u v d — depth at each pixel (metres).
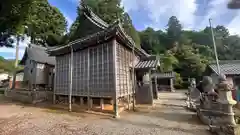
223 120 4.69
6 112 7.80
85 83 8.48
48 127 5.16
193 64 29.44
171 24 51.41
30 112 7.81
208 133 4.58
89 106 8.15
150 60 11.55
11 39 11.80
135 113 7.69
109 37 7.40
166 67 29.92
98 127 5.20
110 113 7.42
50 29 29.88
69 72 9.44
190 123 5.75
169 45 45.72
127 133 4.58
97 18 11.14
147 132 4.68
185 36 47.12
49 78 17.12
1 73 31.98
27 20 8.66
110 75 7.46
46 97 12.20
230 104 4.44
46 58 17.94
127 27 25.39
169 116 6.98
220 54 38.78
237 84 10.25
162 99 13.73
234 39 42.25
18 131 4.72
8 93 15.22
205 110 6.01
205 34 47.84
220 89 4.66
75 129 4.96
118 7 28.69
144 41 43.16
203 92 7.34
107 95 7.45
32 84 16.11
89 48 8.59
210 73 13.66
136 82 10.91
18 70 21.30
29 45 18.70
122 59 8.66
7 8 6.88
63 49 9.41
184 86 28.05
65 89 9.49
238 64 12.31
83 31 10.92
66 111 8.16
